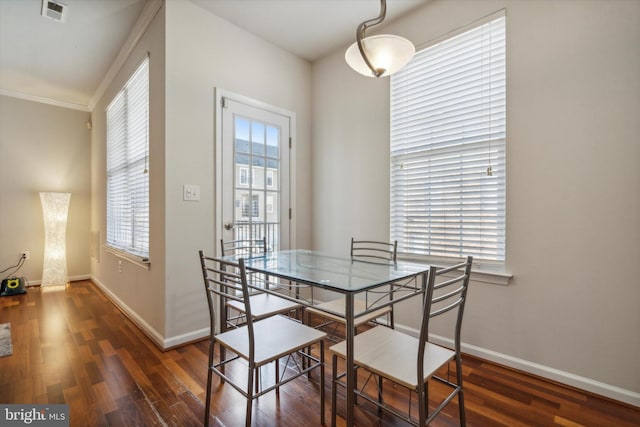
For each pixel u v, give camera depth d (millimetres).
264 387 1864
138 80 2969
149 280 2619
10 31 2812
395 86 2713
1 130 4215
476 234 2250
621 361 1688
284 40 3006
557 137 1881
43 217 4473
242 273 1306
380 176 2803
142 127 2889
